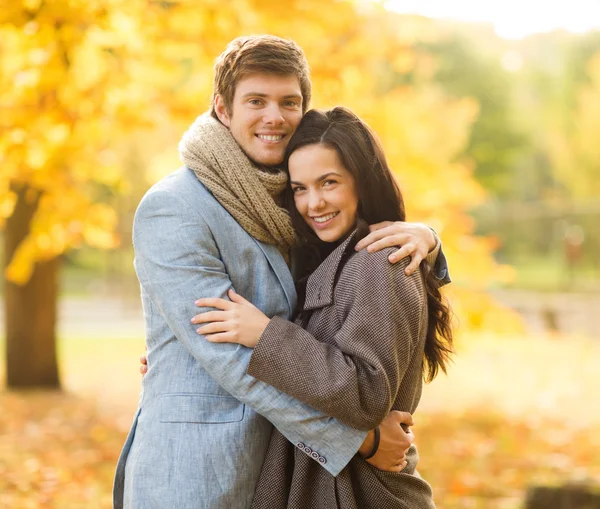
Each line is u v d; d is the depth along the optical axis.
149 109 5.17
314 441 1.96
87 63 4.77
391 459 2.05
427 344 2.26
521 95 34.06
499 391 9.59
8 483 5.07
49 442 6.44
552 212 27.33
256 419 2.06
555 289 22.59
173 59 5.23
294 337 1.96
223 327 1.98
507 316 6.62
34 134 4.64
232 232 2.10
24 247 6.06
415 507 2.12
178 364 2.08
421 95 7.38
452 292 6.51
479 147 31.58
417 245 2.08
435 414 8.00
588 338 14.37
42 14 4.15
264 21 5.15
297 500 1.99
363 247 2.08
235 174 2.09
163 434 2.04
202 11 4.88
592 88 24.27
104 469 5.57
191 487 1.99
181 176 2.13
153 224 2.07
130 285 24.05
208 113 2.30
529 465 5.84
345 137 2.14
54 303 9.11
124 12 4.60
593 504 3.77
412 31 6.39
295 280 2.32
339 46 5.65
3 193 5.53
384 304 1.98
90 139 4.93
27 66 4.57
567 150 25.11
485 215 28.94
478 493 5.06
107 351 12.88
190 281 2.02
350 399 1.89
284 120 2.18
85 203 5.74
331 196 2.15
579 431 7.18
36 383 9.04
